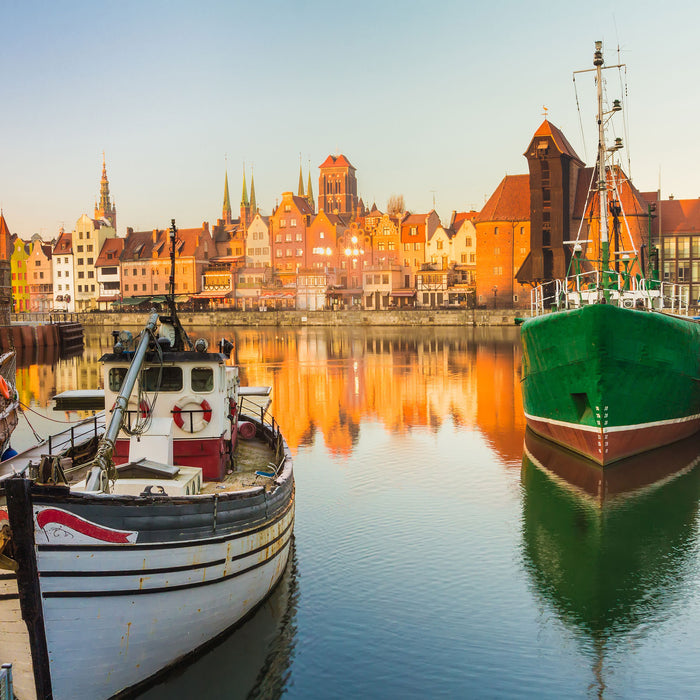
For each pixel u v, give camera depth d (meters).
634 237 100.12
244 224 171.12
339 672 12.80
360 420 35.75
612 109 29.47
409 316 117.19
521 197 117.69
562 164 106.56
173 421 14.87
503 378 51.81
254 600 13.82
